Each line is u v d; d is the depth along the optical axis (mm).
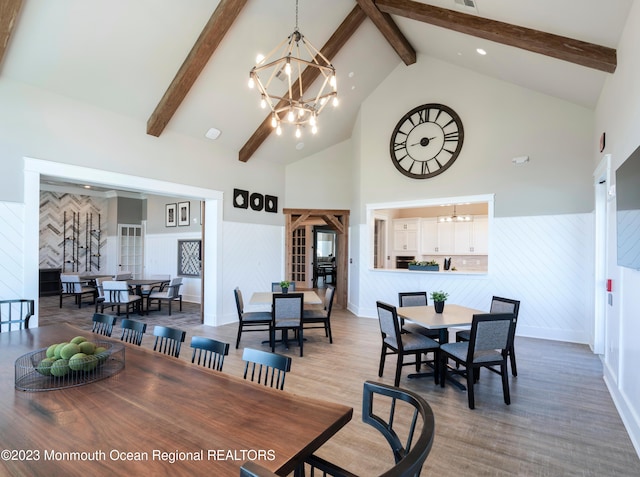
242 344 4820
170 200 9352
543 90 4918
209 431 1199
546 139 5035
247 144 6285
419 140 6066
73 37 3547
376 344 4789
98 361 1751
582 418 2688
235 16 3922
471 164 5590
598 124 4230
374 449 2283
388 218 8992
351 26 4836
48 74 3754
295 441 1138
